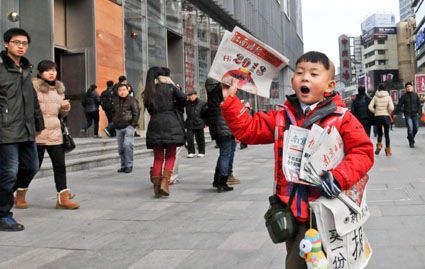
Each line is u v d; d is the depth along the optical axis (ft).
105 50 45.52
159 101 18.53
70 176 26.45
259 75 7.04
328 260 5.76
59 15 43.11
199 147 38.50
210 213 15.40
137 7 53.21
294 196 6.19
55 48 41.73
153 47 57.77
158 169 18.86
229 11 84.48
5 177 13.64
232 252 10.83
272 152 41.86
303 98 6.33
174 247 11.44
